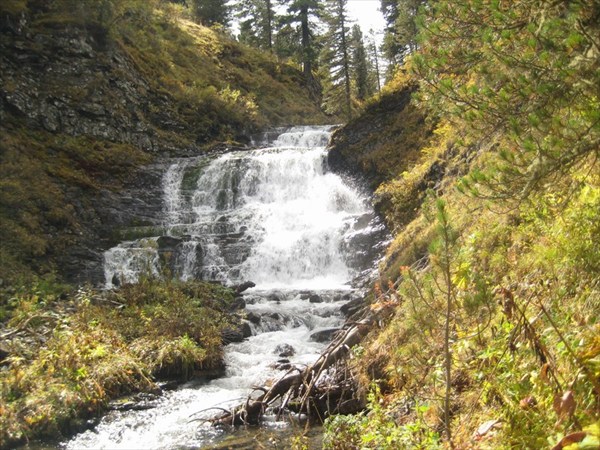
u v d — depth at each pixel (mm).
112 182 19938
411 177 14938
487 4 4652
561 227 4828
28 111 19062
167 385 9469
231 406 8273
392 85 19953
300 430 7062
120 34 25734
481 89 4633
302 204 19484
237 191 21031
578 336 3602
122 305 12680
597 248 4398
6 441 7016
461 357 4684
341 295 13930
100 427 7672
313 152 20844
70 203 17906
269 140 28641
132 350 10391
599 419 2982
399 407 5582
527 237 5621
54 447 7023
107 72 22328
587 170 4477
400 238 12539
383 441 4625
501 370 4137
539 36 3898
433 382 4750
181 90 26828
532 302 4570
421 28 5215
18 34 19922
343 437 5535
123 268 16500
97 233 17797
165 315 12000
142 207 19734
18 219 15992
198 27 39344
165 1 40125
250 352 11234
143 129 22781
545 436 3311
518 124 3805
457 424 4301
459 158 11836
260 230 18469
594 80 3420
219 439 7039
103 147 20500
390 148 18219
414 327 5406
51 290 13758
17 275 13852
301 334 12258
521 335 4086
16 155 17672
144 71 25391
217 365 10453
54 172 18438
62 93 20234
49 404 7684
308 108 37031
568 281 4453
